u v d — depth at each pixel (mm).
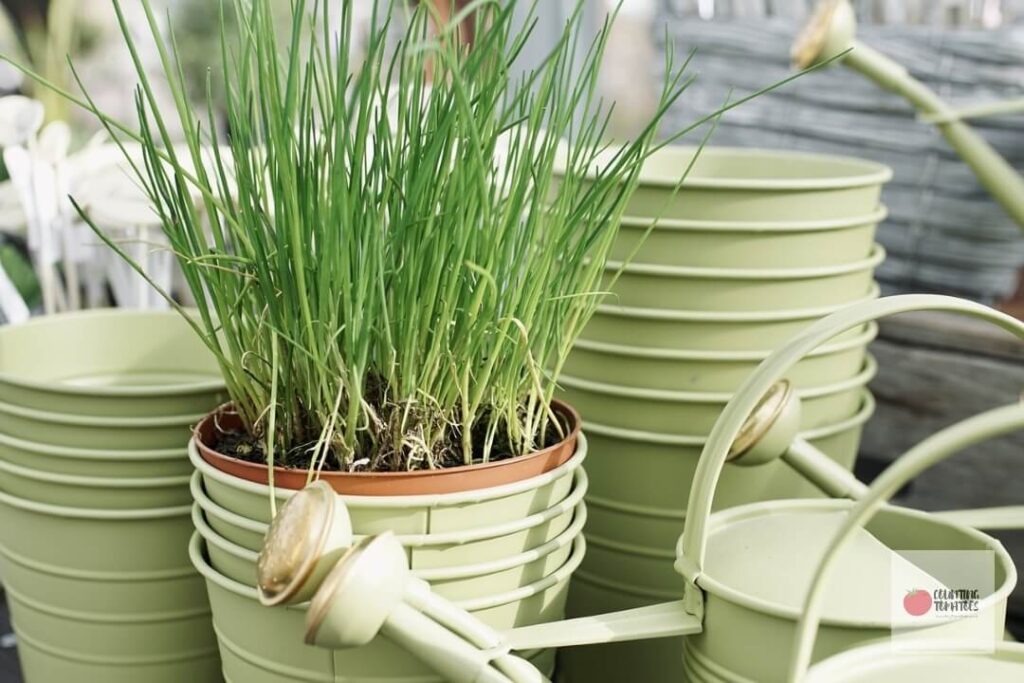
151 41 1499
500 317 653
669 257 820
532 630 610
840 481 742
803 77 1154
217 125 1500
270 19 586
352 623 525
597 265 667
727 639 586
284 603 541
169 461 772
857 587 585
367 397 646
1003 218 1073
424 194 608
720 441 603
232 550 618
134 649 807
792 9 1157
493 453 668
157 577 790
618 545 870
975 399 1091
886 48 1103
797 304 832
